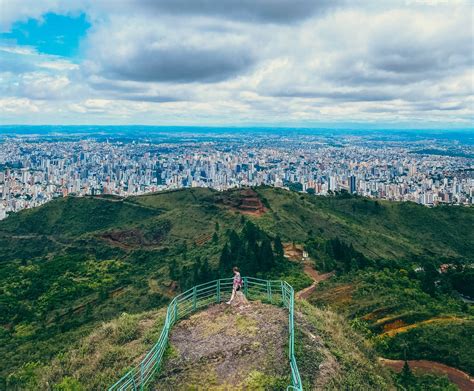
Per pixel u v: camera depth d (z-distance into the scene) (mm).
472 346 40531
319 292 58031
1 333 58844
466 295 73250
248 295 29609
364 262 73562
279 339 22609
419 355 40312
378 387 22281
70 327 58562
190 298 29625
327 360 21781
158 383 19906
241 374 20078
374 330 46594
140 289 71000
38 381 25688
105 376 21594
